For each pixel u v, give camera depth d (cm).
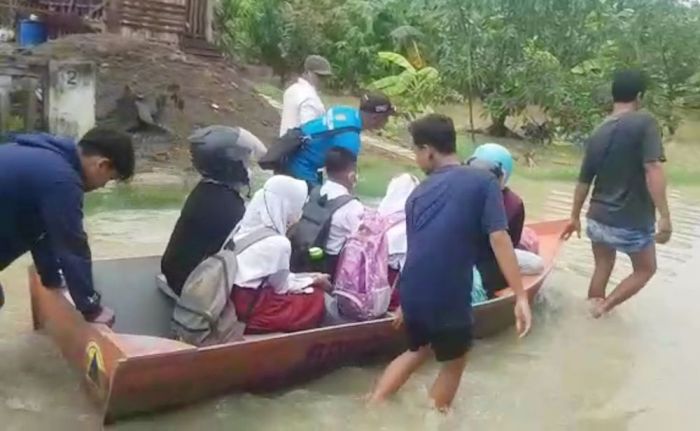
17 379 509
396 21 2369
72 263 458
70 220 453
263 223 528
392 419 483
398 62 2139
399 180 608
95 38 1470
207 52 1695
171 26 1645
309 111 732
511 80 1745
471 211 460
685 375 571
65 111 1209
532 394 532
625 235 668
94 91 1238
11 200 452
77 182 457
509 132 1814
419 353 494
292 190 532
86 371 486
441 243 461
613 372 573
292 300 527
